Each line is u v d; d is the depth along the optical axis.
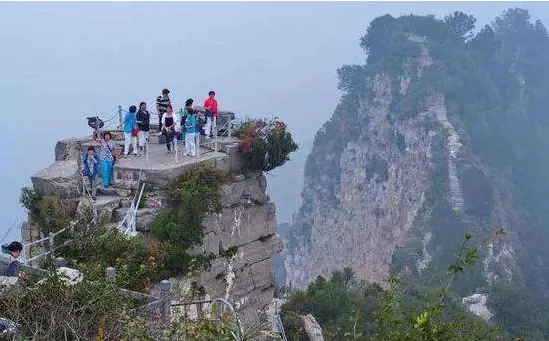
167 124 17.52
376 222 107.69
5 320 8.95
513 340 9.62
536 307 52.62
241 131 18.31
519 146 115.81
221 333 9.08
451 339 7.89
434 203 99.12
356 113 120.19
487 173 105.12
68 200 15.75
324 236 115.88
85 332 9.09
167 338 9.07
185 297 12.46
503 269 89.88
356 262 108.31
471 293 62.34
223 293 16.36
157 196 15.81
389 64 116.81
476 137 108.44
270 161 17.98
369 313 24.86
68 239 14.09
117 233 14.22
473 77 116.25
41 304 9.38
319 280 27.59
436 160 102.75
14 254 11.37
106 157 16.16
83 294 9.91
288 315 20.56
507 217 100.81
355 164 115.56
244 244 17.33
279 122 18.69
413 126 107.81
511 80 126.25
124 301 10.61
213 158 17.02
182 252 14.94
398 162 108.31
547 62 141.62
